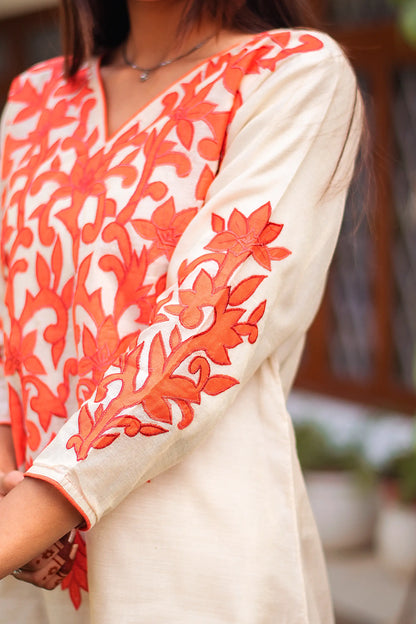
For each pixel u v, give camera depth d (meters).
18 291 1.34
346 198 1.39
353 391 4.27
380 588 3.30
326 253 1.27
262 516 1.23
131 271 1.22
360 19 4.10
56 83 1.46
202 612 1.19
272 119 1.21
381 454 3.87
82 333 1.24
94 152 1.31
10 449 1.40
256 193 1.18
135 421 1.08
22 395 1.35
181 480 1.20
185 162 1.24
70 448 1.09
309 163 1.22
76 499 1.07
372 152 1.52
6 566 1.07
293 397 4.57
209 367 1.12
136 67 1.38
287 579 1.23
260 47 1.26
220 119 1.24
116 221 1.23
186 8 1.31
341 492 3.52
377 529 3.53
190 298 1.13
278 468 1.24
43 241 1.30
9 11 5.59
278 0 1.43
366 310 4.20
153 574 1.18
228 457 1.22
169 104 1.28
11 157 1.45
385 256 4.06
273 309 1.20
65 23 1.43
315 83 1.22
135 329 1.22
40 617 1.38
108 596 1.18
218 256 1.16
